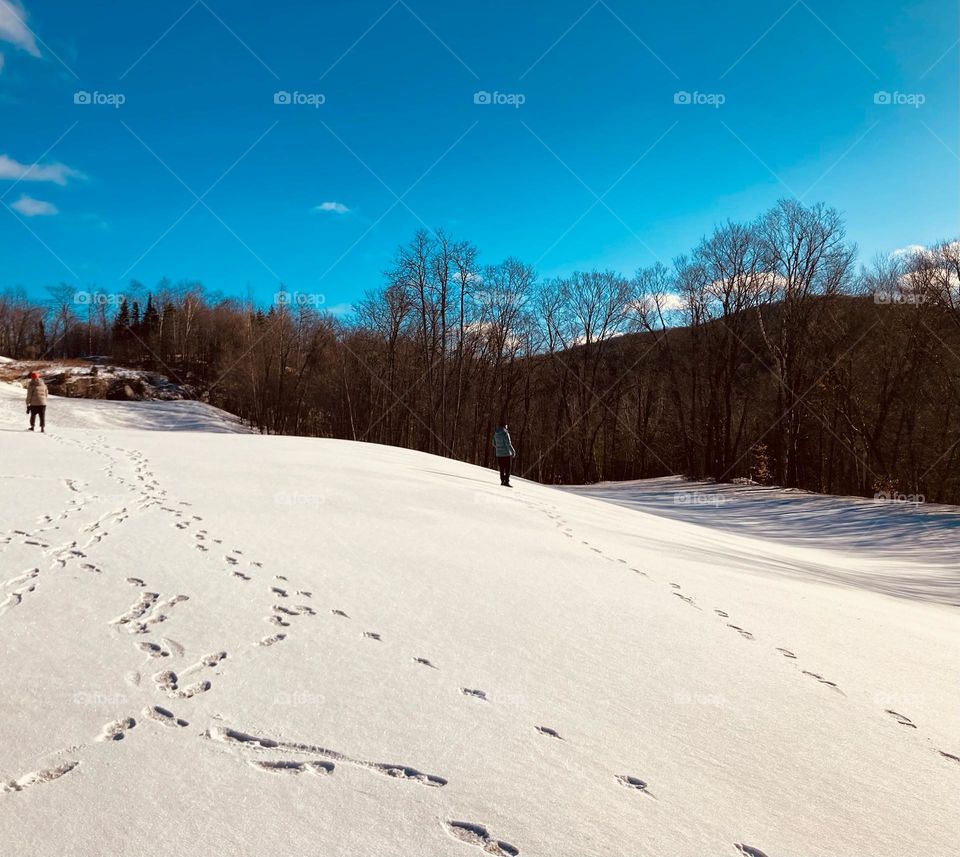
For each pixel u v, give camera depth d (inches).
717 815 135.6
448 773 137.1
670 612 279.9
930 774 168.7
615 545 432.8
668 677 207.6
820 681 224.7
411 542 349.1
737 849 124.6
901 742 185.3
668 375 2068.2
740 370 1822.1
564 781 139.6
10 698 151.3
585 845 118.3
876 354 1448.1
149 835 109.8
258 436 949.2
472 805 126.7
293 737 144.8
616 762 151.3
